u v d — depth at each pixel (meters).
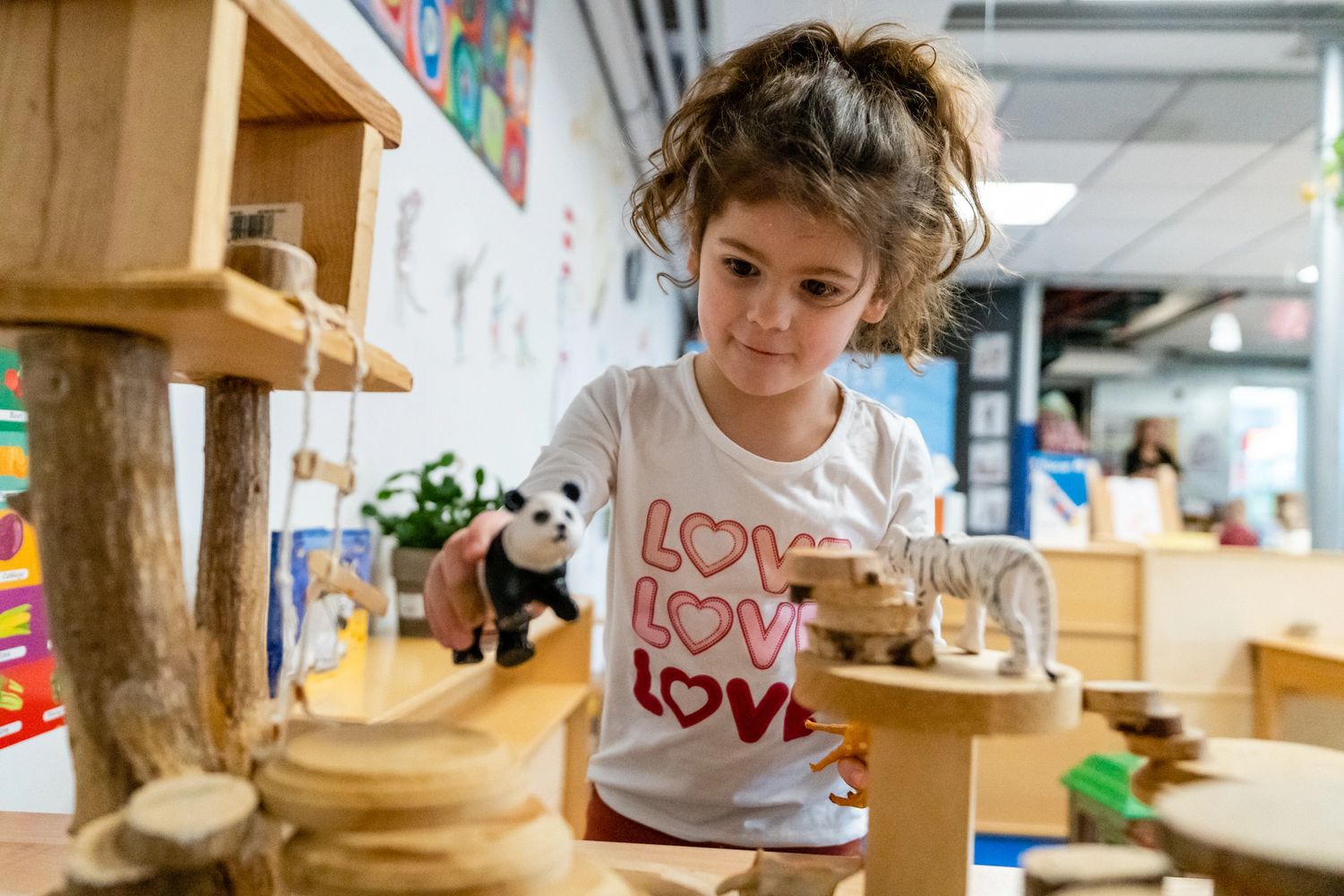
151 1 0.42
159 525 0.44
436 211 1.64
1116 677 2.41
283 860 0.37
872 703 0.46
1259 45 2.65
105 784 0.42
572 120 2.67
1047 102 3.02
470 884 0.35
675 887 0.51
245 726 0.48
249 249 0.46
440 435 1.72
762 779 0.88
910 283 0.89
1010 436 5.08
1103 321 6.02
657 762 0.89
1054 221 4.14
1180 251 4.54
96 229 0.42
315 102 0.56
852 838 0.89
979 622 0.56
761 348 0.74
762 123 0.74
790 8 2.35
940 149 0.84
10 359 0.81
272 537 1.02
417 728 0.45
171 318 0.39
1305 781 0.46
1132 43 2.67
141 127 0.42
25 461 0.83
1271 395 6.88
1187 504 6.58
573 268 2.76
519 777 0.41
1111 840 1.15
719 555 0.89
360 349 0.49
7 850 0.56
